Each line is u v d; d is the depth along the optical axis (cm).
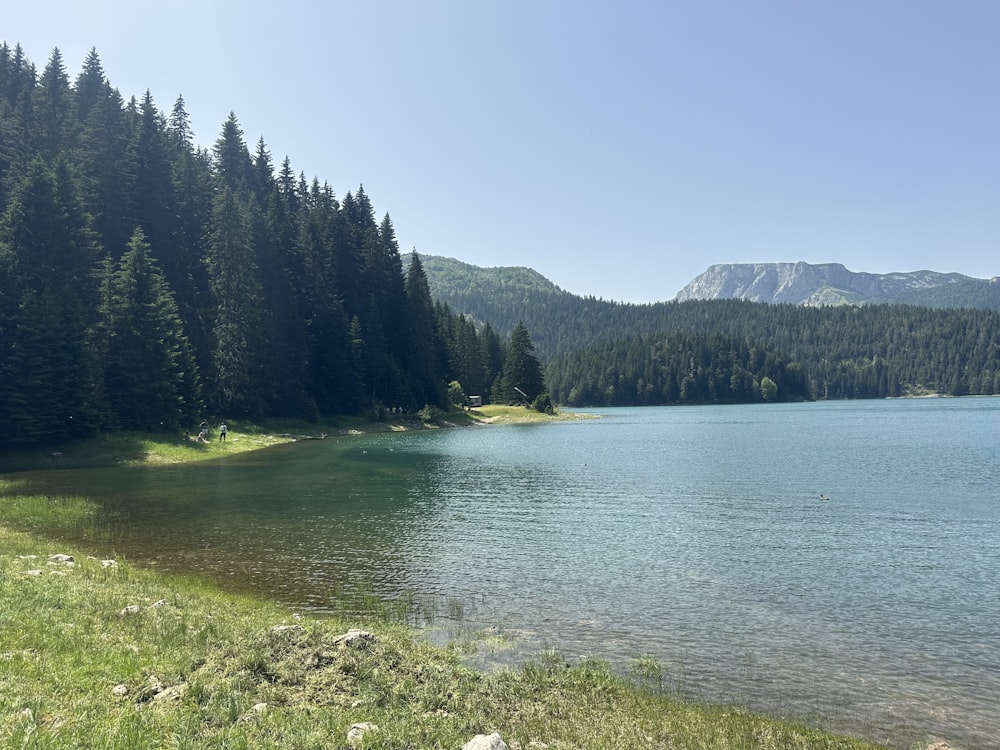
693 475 4381
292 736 802
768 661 1309
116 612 1287
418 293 12394
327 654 1116
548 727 974
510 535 2491
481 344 16225
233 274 7350
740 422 11638
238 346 7381
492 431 9906
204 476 4225
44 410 4794
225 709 866
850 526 2680
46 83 8125
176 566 1947
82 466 4759
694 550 2264
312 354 9244
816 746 962
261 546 2245
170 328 6103
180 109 10050
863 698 1152
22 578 1475
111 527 2509
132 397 5625
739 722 1037
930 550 2264
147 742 748
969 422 10444
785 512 3000
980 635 1461
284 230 9300
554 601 1688
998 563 2088
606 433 9169
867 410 15975
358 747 800
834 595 1750
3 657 960
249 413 7706
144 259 5841
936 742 1002
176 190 7775
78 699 849
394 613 1576
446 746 838
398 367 11006
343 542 2336
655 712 1062
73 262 5544
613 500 3350
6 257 4928
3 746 689
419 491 3619
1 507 2767
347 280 10775
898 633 1473
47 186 5381
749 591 1783
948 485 3809
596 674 1215
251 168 10450
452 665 1219
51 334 4838
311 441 7538
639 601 1691
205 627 1244
